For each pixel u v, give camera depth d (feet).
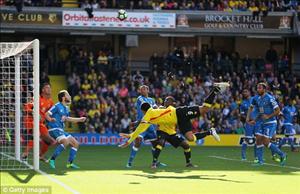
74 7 263.29
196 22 261.03
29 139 138.41
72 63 262.67
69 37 281.33
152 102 125.29
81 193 83.15
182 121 112.78
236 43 292.81
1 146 153.58
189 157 125.80
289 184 96.17
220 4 270.26
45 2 255.09
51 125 119.75
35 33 269.03
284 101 237.86
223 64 262.26
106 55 265.13
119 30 255.09
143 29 256.93
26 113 139.95
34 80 114.21
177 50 261.44
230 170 119.24
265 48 295.28
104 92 241.96
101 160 146.30
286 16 263.70
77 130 232.73
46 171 112.98
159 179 101.09
